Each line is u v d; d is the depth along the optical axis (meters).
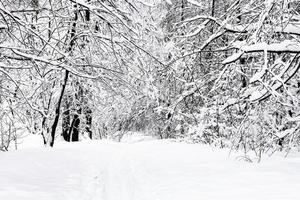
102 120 32.31
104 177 11.20
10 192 8.08
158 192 9.18
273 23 9.84
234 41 12.54
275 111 13.44
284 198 7.57
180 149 17.39
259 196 7.88
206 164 12.06
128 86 10.73
